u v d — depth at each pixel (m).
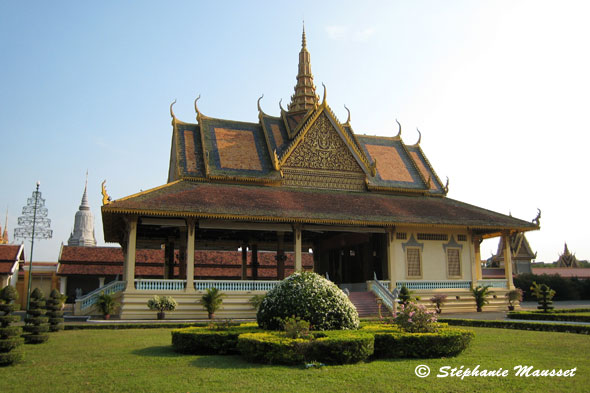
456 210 44.06
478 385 11.47
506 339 19.80
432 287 40.06
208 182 40.53
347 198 42.22
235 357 15.28
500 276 65.38
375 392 10.85
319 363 13.59
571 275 74.38
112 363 14.32
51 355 16.00
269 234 48.03
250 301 34.03
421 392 10.86
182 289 33.56
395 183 47.03
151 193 35.22
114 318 32.16
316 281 17.75
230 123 47.03
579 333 22.20
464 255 42.72
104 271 55.72
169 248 45.53
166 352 16.47
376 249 42.75
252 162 43.38
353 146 45.78
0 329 14.35
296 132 45.44
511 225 41.50
